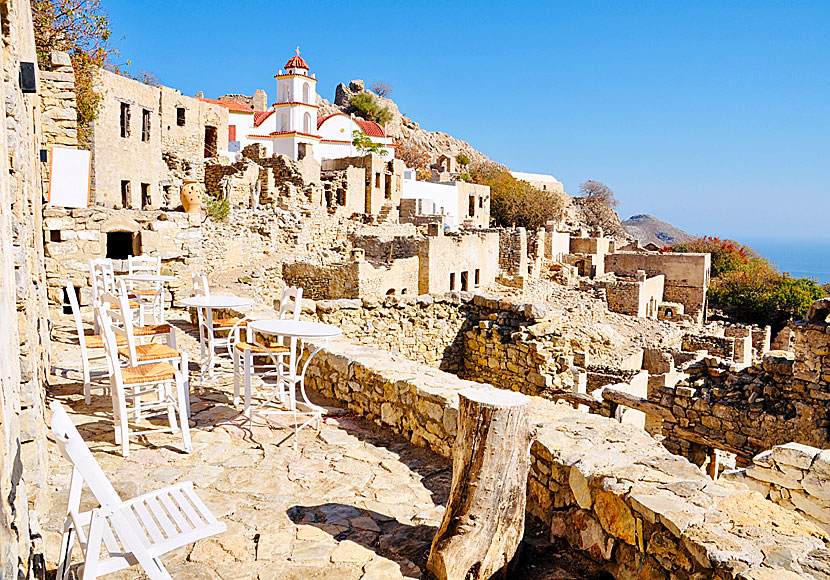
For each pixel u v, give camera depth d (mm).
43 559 3518
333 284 22484
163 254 13750
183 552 4262
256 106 80188
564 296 36500
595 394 11242
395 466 5906
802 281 51250
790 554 3199
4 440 2379
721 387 10102
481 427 3990
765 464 7098
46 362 7641
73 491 3459
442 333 12797
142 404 6848
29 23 8531
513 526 4105
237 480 5445
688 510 3654
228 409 7316
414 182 52781
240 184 32375
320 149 56406
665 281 46500
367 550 4367
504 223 70125
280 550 4332
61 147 13047
